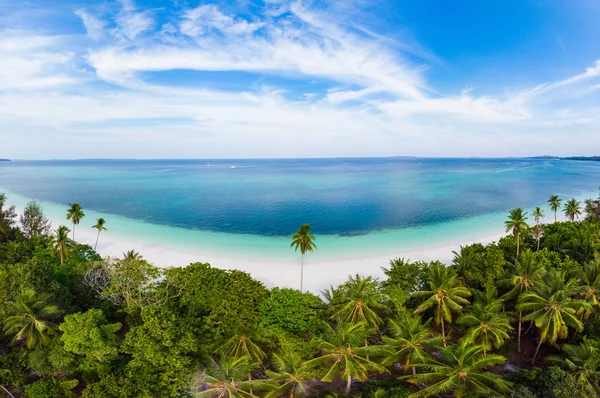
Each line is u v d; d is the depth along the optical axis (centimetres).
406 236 10388
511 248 6281
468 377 3141
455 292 4131
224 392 3011
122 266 4388
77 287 4553
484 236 10356
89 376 3338
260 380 3103
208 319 3969
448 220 12381
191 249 9125
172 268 4847
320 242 9781
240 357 3406
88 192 19262
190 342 3431
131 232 10762
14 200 16075
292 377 3045
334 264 8000
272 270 7619
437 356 4184
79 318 3266
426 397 3089
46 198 16900
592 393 2864
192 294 4303
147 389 3034
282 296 4241
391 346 3403
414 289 4741
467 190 19800
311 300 4316
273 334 3800
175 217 12912
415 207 14688
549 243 6800
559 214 13038
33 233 8025
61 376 3509
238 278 4625
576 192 18938
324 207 14688
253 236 10431
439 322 4184
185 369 3322
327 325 3972
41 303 3481
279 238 10212
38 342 3438
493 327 3619
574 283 4125
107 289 4262
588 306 3719
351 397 3341
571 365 3244
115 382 3053
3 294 3747
